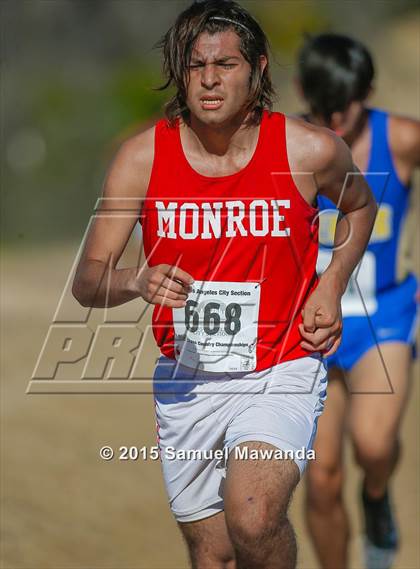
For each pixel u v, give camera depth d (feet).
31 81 249.34
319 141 34.73
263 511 31.78
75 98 250.37
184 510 38.22
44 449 70.95
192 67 33.60
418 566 56.13
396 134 50.55
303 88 50.21
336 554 48.83
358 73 49.01
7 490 62.23
